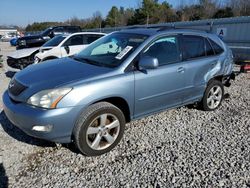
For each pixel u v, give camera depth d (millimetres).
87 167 3311
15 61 9352
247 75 9109
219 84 5324
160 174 3174
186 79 4523
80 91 3271
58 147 3758
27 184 2967
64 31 16844
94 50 4488
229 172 3219
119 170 3252
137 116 4016
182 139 4078
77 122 3332
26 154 3576
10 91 3635
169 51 4344
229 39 15969
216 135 4230
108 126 3604
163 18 53344
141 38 4148
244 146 3865
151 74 3961
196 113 5180
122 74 3674
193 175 3158
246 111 5359
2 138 3998
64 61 4238
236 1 43750
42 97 3176
